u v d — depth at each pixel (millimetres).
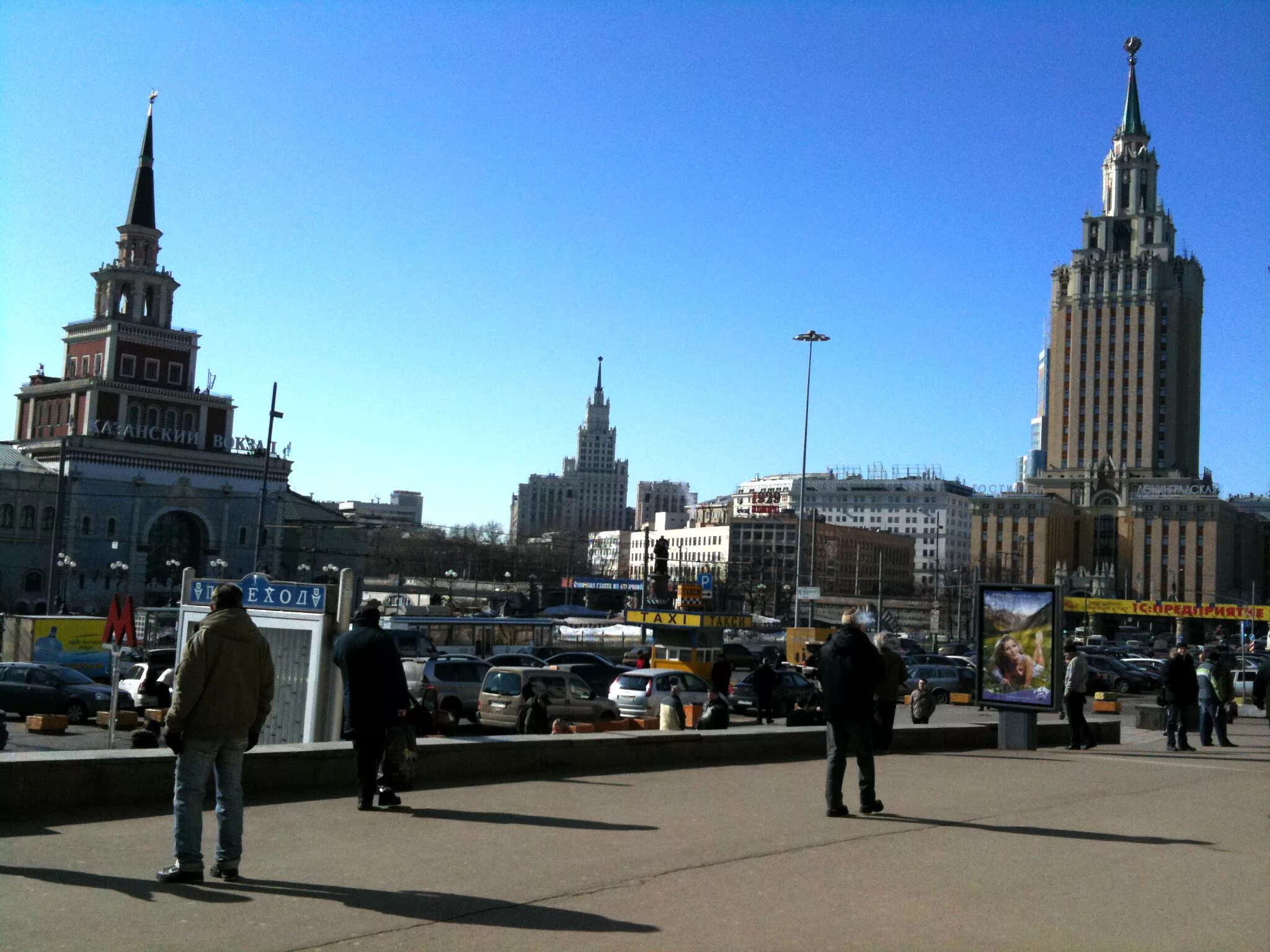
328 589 20625
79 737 33594
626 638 80875
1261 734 30328
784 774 16328
